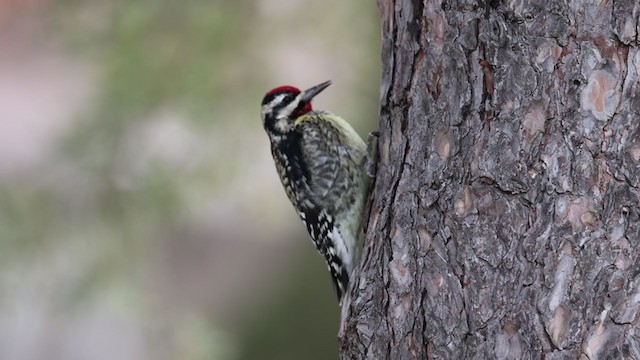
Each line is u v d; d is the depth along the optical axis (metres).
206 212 13.92
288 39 13.44
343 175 8.80
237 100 13.26
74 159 13.20
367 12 13.34
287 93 9.33
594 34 5.79
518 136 5.90
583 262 5.71
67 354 14.46
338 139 8.83
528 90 5.89
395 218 6.33
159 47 13.06
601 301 5.66
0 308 13.33
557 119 5.83
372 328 6.29
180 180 13.26
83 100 13.26
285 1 13.34
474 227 5.96
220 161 13.28
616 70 5.76
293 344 15.04
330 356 14.92
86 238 13.37
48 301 13.46
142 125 13.22
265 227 13.95
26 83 18.84
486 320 5.87
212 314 15.55
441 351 6.00
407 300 6.19
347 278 8.80
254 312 15.44
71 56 13.26
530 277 5.79
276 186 13.66
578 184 5.76
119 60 12.95
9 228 13.20
